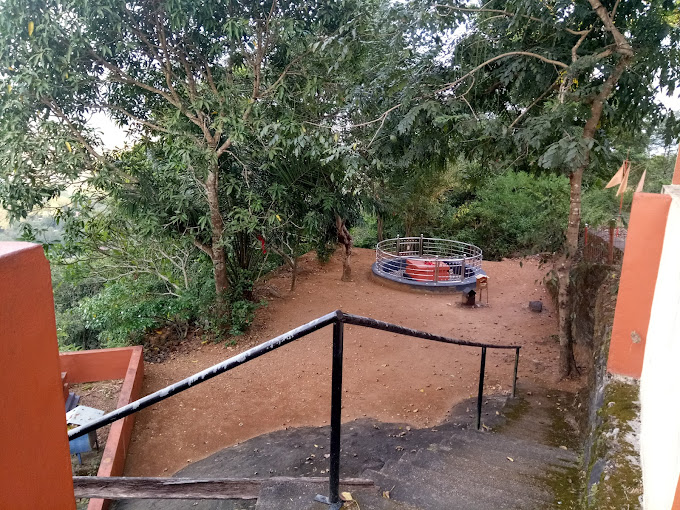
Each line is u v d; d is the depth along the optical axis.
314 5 7.25
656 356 2.50
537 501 2.79
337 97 7.63
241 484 2.52
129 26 6.83
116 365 7.47
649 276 3.38
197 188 8.88
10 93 6.37
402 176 9.21
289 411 6.46
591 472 2.74
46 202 7.54
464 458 3.63
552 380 7.04
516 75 6.59
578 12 5.79
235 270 10.20
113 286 8.95
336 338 2.05
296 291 11.76
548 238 6.96
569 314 6.91
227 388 7.13
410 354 8.21
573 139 5.31
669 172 9.45
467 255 17.16
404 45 6.20
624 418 2.98
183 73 8.19
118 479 2.53
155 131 8.44
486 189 17.98
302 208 10.15
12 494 0.85
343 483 2.53
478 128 6.16
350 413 6.30
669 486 1.55
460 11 6.12
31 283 0.88
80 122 7.60
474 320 10.15
